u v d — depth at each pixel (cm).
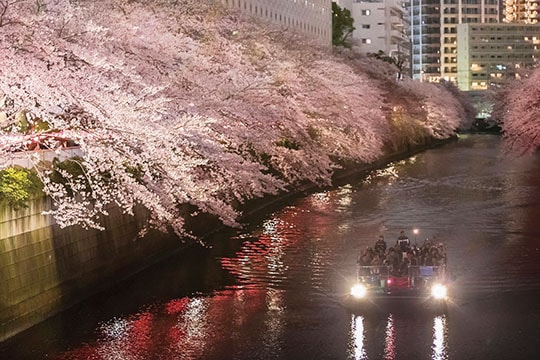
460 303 2836
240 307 2828
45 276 2670
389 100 9669
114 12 3170
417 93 11675
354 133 6581
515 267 3369
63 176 2738
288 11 12312
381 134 7931
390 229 4428
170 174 2762
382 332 2531
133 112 2505
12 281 2478
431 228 4441
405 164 8719
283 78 4856
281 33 5881
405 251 2914
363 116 6694
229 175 3562
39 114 2319
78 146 3116
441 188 6412
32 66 2255
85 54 2414
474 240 4028
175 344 2431
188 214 3906
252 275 3303
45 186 2527
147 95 2778
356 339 2464
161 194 3103
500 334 2480
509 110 6800
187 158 3012
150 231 3494
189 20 4103
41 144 2886
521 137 6125
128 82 2852
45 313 2650
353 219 4812
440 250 2939
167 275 3300
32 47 2322
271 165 5088
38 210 2634
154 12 3769
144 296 2972
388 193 6097
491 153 10238
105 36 2853
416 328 2562
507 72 17938
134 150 2816
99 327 2589
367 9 18262
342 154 6469
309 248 3869
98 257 3033
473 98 18638
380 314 2731
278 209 5219
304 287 3106
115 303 2870
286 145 5034
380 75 9931
